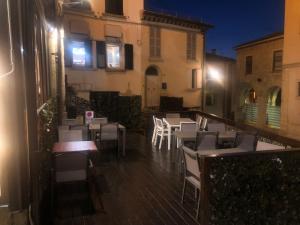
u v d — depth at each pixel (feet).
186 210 14.23
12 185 9.53
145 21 50.52
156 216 13.58
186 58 57.93
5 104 9.27
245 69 70.03
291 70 47.67
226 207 11.05
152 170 20.77
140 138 33.19
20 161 9.54
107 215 13.64
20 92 9.39
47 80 20.10
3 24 9.09
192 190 16.87
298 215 12.11
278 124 61.11
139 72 50.29
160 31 53.11
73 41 43.06
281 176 11.62
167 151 26.73
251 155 11.12
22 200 9.66
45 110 16.12
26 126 9.85
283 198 11.78
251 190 11.30
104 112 43.52
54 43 26.40
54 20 23.99
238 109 73.10
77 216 13.50
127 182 18.22
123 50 48.16
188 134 21.62
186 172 14.96
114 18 46.78
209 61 69.51
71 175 15.15
